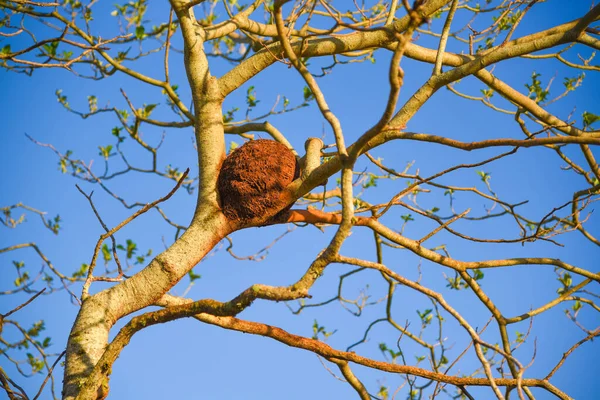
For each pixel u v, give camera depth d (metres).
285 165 7.27
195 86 7.57
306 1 6.54
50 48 9.77
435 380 6.44
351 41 7.75
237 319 6.88
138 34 9.67
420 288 5.70
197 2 7.27
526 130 8.83
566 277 9.27
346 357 6.65
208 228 7.11
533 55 9.13
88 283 6.75
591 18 6.86
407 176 6.91
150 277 6.88
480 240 7.27
